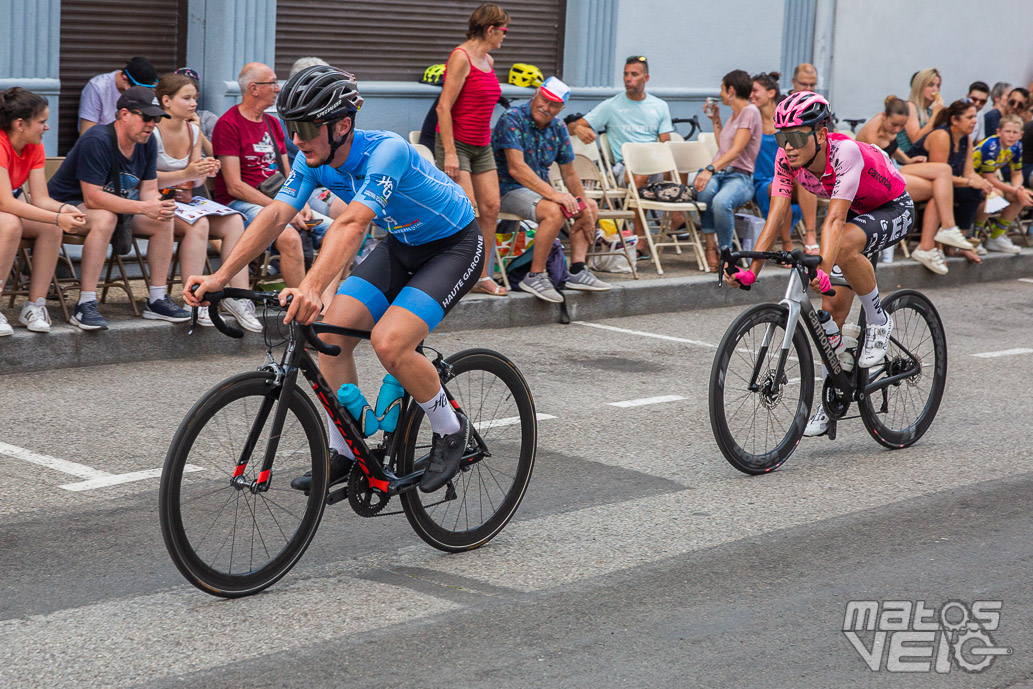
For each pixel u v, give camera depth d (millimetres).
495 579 4891
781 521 5703
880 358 6660
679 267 12430
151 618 4383
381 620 4445
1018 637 4477
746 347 6230
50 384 7684
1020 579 5055
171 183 8734
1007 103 16047
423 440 5086
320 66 4414
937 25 17672
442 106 9688
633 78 12711
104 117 10484
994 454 7039
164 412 7188
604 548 5277
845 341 6672
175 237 8844
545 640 4316
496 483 5312
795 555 5258
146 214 8148
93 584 4668
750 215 12469
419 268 4910
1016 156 14320
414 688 3916
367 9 12516
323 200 9555
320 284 4281
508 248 10547
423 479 4910
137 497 5684
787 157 6184
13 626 4270
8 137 7785
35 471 5992
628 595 4758
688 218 12125
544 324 10492
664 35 14742
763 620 4551
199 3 11227
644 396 8117
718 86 15422
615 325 10648
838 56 16703
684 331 10508
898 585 4949
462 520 5207
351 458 4859
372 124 12500
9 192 7711
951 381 8930
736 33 15469
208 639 4227
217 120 9859
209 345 8719
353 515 5574
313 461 4691
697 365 9172
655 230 13688
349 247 4355
